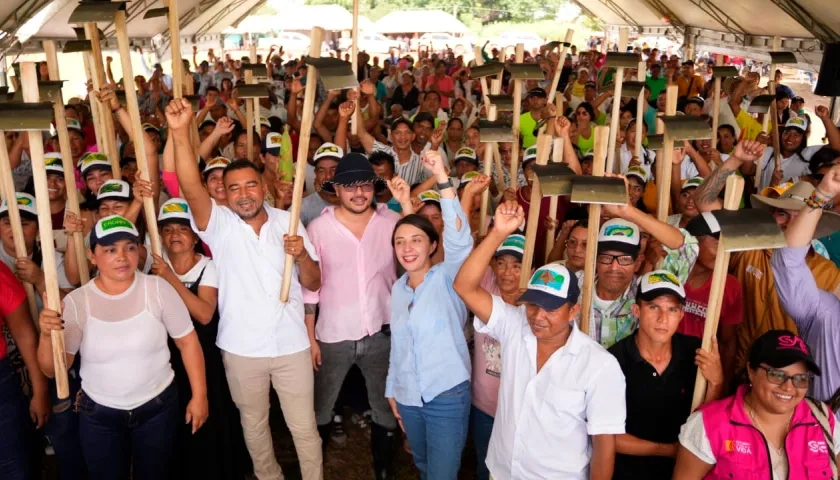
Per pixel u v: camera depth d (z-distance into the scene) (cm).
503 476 303
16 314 338
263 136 680
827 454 266
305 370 382
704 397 296
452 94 1285
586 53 1691
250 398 380
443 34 4025
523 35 3803
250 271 368
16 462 340
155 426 346
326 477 443
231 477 416
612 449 276
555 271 278
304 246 375
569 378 279
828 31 1126
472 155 629
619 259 336
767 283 383
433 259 435
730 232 272
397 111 1112
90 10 334
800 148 703
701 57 2038
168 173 403
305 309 407
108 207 417
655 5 1917
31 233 400
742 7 1370
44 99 348
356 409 495
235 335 372
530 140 780
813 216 290
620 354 315
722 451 273
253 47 808
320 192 488
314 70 340
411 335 350
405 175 647
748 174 692
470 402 362
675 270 359
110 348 323
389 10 5928
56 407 371
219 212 370
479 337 360
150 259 415
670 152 348
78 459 386
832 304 320
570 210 497
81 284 383
